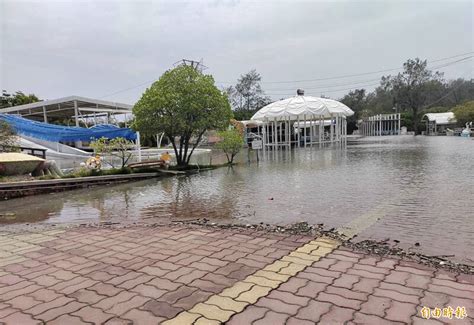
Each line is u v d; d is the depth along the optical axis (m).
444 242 3.89
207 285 2.85
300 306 2.44
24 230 5.26
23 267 3.46
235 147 16.52
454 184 7.79
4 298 2.74
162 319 2.31
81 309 2.50
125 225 5.34
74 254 3.84
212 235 4.43
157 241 4.24
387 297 2.55
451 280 2.84
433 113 53.38
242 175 11.84
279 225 4.92
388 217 5.15
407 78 55.62
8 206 7.71
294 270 3.12
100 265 3.44
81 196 8.91
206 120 14.41
